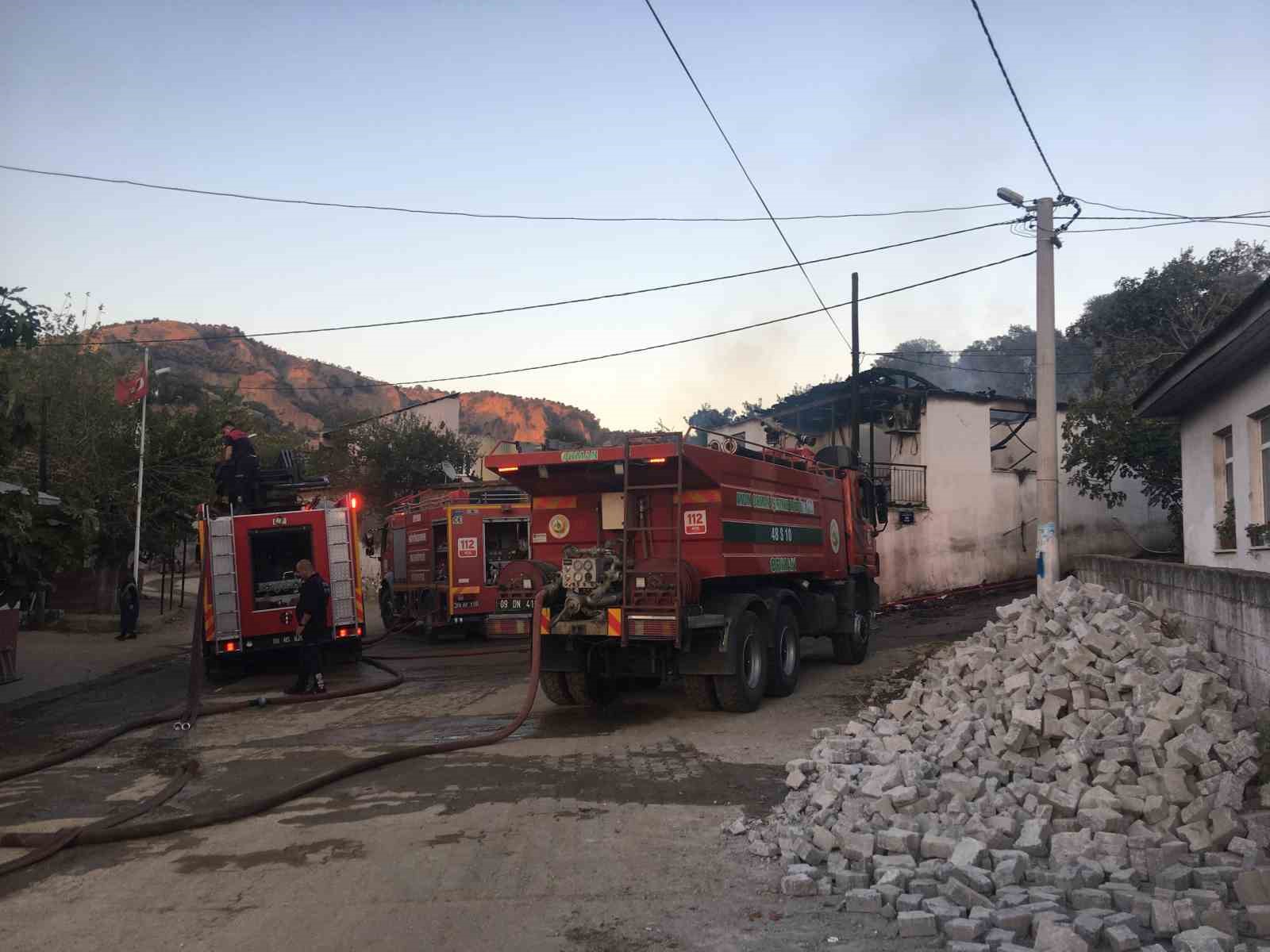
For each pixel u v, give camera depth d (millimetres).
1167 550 29250
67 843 6699
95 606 31922
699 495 10953
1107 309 27953
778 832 6367
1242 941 4496
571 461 10938
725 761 8844
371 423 52375
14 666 17406
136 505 28172
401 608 26406
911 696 9531
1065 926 4383
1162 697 6859
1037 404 14625
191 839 6805
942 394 26938
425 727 11203
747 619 11430
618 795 7641
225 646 16109
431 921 5074
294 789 7863
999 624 10805
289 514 16703
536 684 10617
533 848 6297
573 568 10797
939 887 5195
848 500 15922
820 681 13766
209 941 4910
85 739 11320
